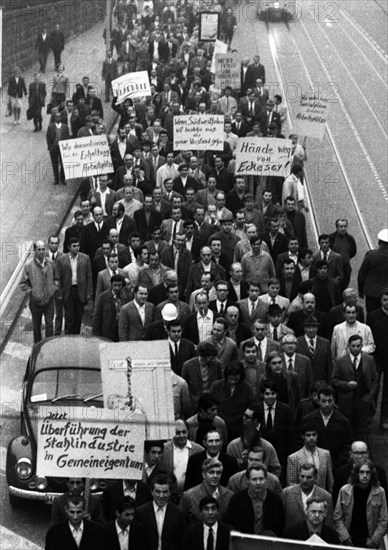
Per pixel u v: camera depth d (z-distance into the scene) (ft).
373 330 57.00
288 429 48.29
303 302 57.41
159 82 124.36
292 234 71.56
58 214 90.89
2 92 127.24
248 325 59.06
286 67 154.71
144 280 64.34
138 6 172.24
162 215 75.97
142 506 41.57
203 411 46.47
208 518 40.14
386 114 135.03
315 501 39.93
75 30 161.79
